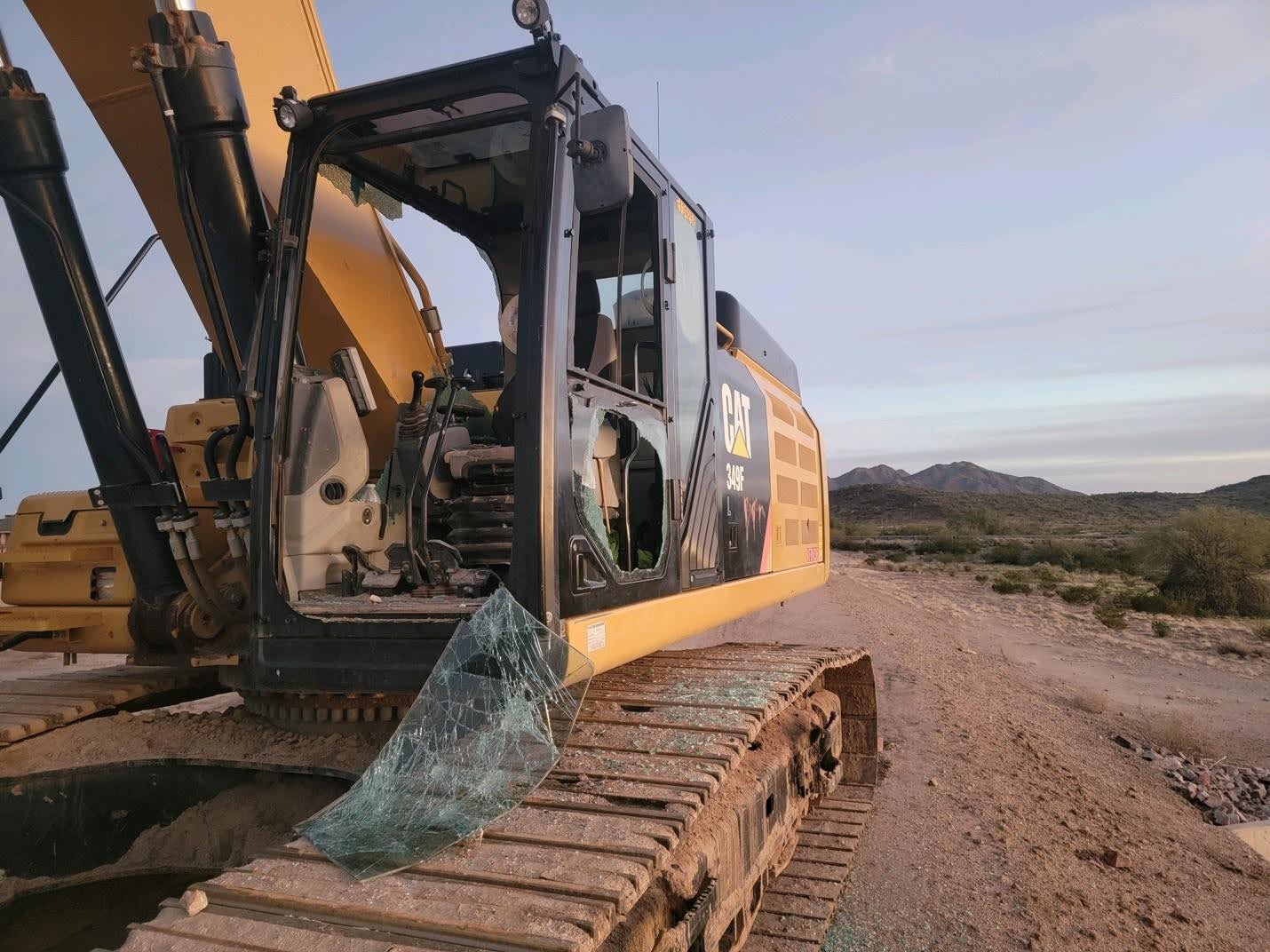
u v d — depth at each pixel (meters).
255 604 3.21
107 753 3.48
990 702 11.16
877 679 11.81
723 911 3.06
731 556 4.91
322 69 4.91
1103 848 6.24
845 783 6.81
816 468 7.80
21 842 3.48
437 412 4.20
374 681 2.99
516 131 4.00
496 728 2.66
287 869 2.19
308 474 3.50
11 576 4.55
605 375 4.28
